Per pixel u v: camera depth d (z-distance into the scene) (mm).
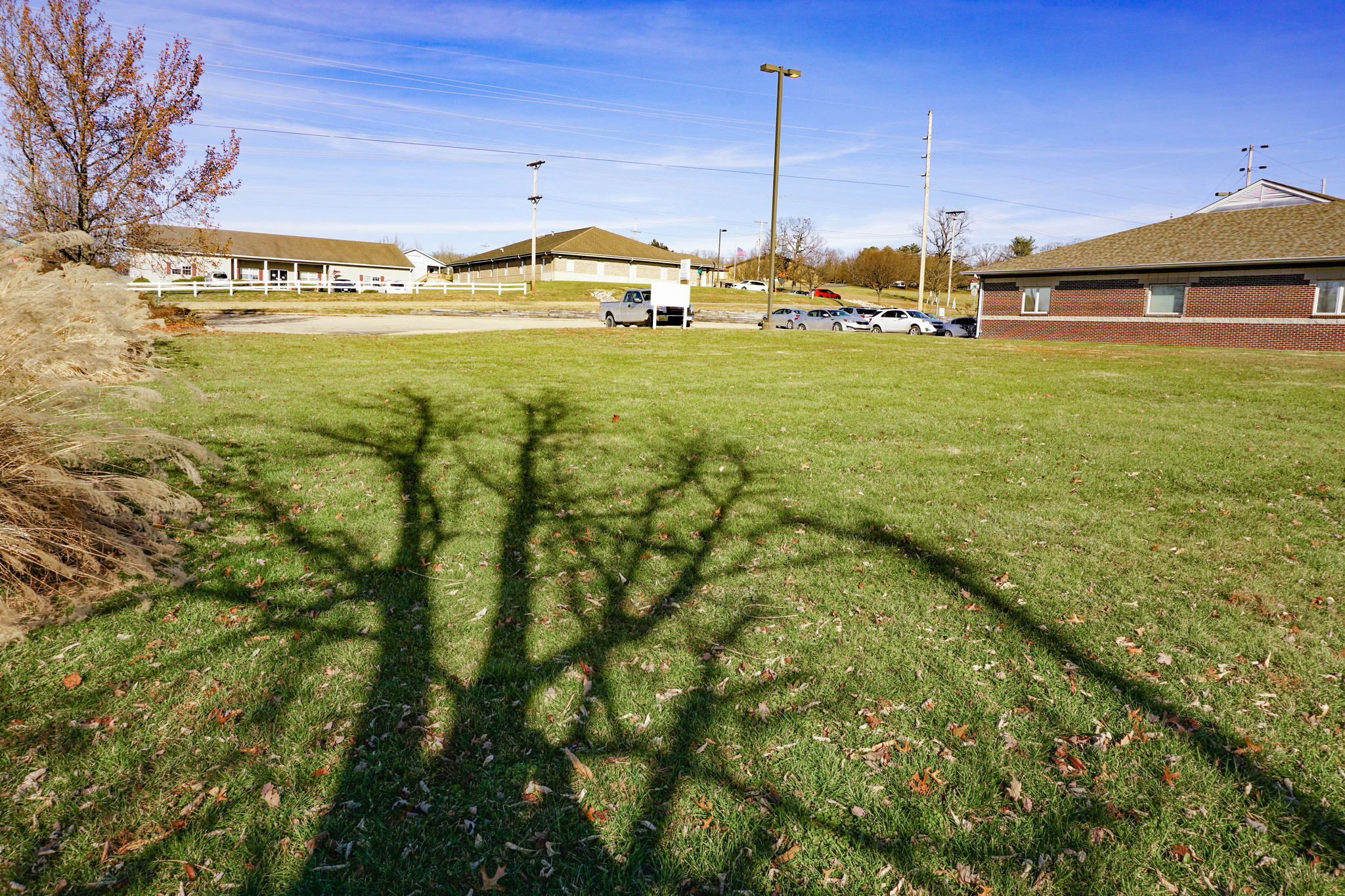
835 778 3078
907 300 84562
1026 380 14664
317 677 3756
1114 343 29422
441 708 3521
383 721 3424
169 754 3156
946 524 6141
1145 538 5855
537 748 3258
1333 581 5031
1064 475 7672
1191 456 8469
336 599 4656
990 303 33844
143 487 4742
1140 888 2553
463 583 4918
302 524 5902
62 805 2857
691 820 2854
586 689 3689
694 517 6254
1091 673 3869
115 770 3053
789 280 93250
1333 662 3980
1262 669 3910
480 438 8898
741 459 8188
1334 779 3068
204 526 5746
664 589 4852
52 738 3232
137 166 20250
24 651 3885
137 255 21484
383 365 15133
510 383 13078
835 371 15648
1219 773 3115
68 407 4648
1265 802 2949
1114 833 2797
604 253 73000
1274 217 28812
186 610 4410
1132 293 29328
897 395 12609
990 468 7941
